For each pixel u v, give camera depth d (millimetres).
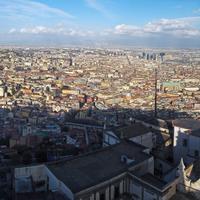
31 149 179875
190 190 94562
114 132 136125
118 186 96312
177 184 96875
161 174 116500
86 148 172250
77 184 88062
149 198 93188
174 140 139500
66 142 190500
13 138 196875
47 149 176750
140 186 95188
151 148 144250
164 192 90812
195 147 130250
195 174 98188
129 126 144625
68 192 86312
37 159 162000
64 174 92812
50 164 98125
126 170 98188
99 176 93438
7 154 172125
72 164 99188
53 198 86312
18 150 179125
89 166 98938
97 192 89688
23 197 88562
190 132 132750
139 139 137625
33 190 94938
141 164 103750
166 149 146625
